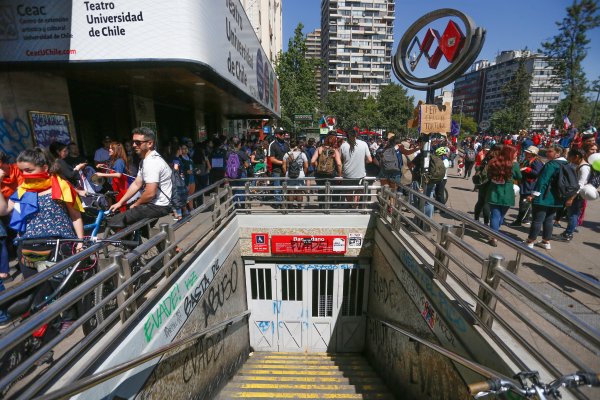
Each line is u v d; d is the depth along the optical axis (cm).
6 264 354
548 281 391
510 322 292
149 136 355
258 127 3206
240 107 1317
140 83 675
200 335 365
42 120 526
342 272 724
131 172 580
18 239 282
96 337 230
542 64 12962
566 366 235
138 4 412
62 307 177
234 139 926
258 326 758
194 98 966
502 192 493
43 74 531
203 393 404
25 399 157
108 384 213
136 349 250
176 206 382
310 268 722
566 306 330
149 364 267
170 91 804
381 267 604
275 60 3056
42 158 283
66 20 419
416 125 616
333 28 14450
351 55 14650
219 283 500
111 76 582
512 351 217
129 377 237
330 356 743
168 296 314
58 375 197
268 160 868
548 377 206
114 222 354
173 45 418
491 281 245
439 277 328
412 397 405
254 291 738
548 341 181
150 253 421
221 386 492
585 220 702
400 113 7600
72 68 447
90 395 195
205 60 456
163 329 297
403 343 451
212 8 495
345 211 671
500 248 511
